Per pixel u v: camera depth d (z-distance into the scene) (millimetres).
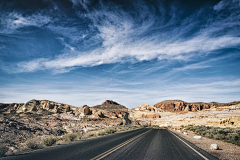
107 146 9742
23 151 8961
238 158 7043
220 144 11773
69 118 82750
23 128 24750
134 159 6398
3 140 16125
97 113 111250
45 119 63812
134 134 19703
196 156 7156
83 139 14383
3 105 162500
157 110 189625
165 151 8250
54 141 12625
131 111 193250
